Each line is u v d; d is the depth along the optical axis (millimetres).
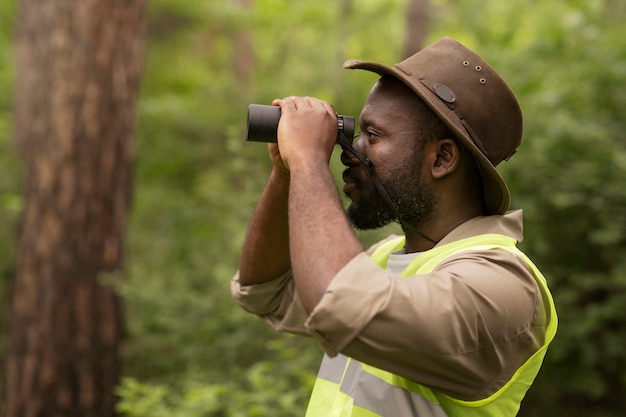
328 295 1422
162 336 5500
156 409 3912
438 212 1853
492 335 1540
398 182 1791
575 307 5641
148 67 11922
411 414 1705
